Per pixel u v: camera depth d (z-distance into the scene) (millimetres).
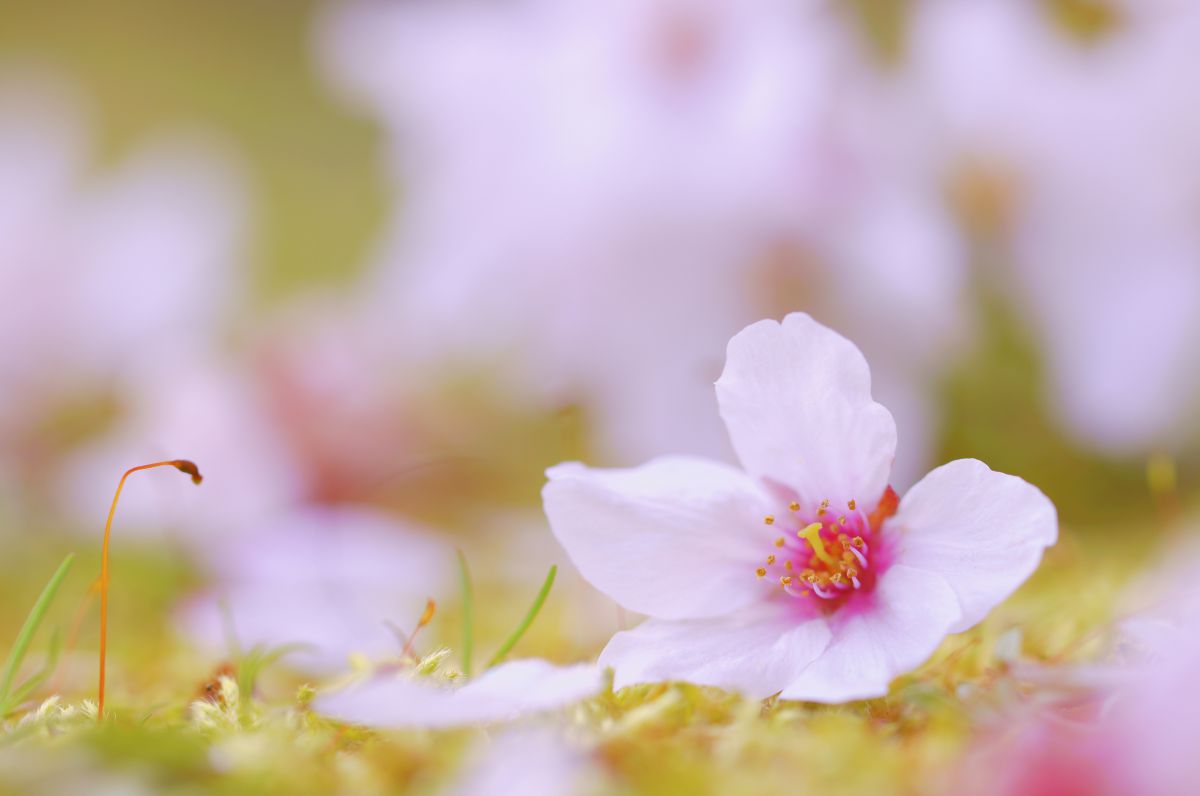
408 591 456
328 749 329
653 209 521
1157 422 531
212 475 517
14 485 577
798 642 333
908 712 333
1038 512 330
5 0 1402
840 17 539
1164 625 337
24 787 320
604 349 554
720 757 323
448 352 617
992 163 536
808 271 524
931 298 509
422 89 579
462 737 327
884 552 335
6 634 422
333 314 604
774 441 338
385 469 552
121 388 600
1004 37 539
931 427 535
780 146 500
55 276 596
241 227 637
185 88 1361
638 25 531
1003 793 316
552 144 542
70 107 628
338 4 1268
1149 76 524
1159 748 314
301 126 1334
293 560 465
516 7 579
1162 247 528
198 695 353
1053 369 548
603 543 338
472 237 568
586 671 329
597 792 316
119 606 464
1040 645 357
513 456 620
